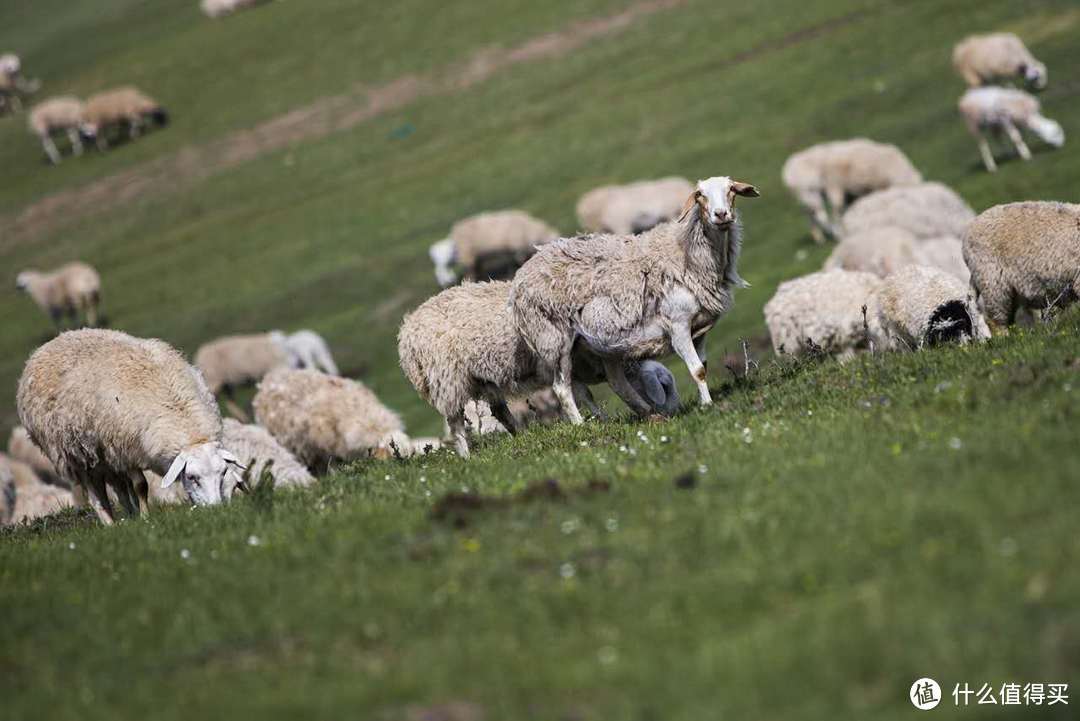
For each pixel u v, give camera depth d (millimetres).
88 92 129375
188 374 22625
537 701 9797
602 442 18875
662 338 21703
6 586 15211
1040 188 52062
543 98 97438
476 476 17266
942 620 9703
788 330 30047
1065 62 68625
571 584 11750
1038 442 13070
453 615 11727
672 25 104062
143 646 12320
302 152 102625
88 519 24141
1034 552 10398
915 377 18000
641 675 9805
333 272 74750
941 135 65688
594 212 64062
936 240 38406
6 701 11344
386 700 10125
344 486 18609
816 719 8828
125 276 85688
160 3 157125
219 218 93688
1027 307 24156
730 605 10836
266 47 128375
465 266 65125
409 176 89438
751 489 13523
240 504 18469
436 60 114062
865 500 12391
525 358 23656
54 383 22375
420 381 24844
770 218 63375
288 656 11477
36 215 105312
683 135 79375
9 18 165125
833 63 81375
